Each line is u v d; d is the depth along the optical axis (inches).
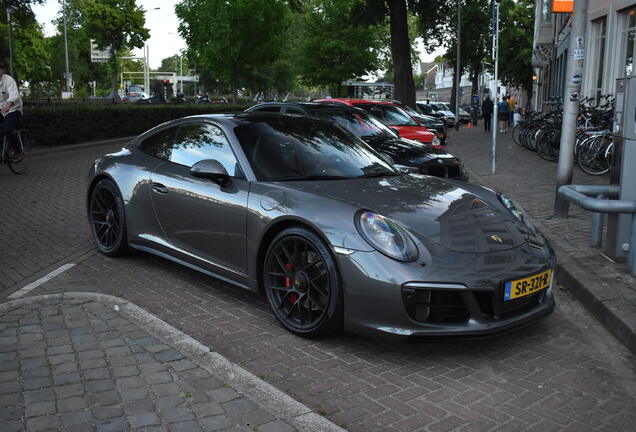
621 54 578.9
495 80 467.2
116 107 778.2
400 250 132.3
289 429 100.2
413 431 106.7
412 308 129.6
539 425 109.7
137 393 111.2
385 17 1055.0
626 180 188.5
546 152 564.1
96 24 1551.4
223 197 164.9
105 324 143.9
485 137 975.0
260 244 154.3
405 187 162.4
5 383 114.7
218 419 102.7
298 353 138.9
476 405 116.8
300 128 186.9
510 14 1708.9
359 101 491.5
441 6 1119.6
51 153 596.1
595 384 127.0
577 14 269.9
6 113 415.5
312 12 1834.4
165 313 162.7
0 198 331.6
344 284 135.0
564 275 196.2
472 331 131.0
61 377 117.2
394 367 133.0
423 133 458.0
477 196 166.4
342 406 115.3
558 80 1098.1
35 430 98.6
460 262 133.1
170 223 184.9
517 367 134.8
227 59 1195.9
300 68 1902.1
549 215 292.2
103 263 208.1
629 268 189.6
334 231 137.6
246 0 1153.4
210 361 125.6
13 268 201.3
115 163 210.2
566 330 158.2
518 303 138.3
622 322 151.9
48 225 267.3
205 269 175.9
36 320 146.0
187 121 194.9
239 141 172.2
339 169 171.2
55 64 2390.5
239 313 163.5
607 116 484.1
